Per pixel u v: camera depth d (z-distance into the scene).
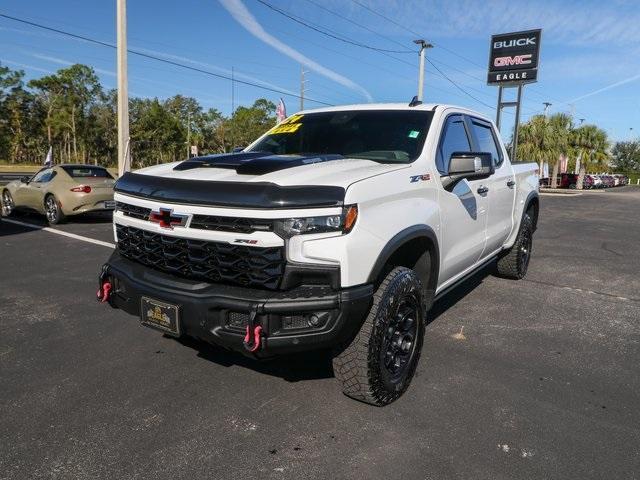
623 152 110.12
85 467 2.60
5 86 82.31
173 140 94.00
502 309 5.34
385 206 3.02
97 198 10.84
